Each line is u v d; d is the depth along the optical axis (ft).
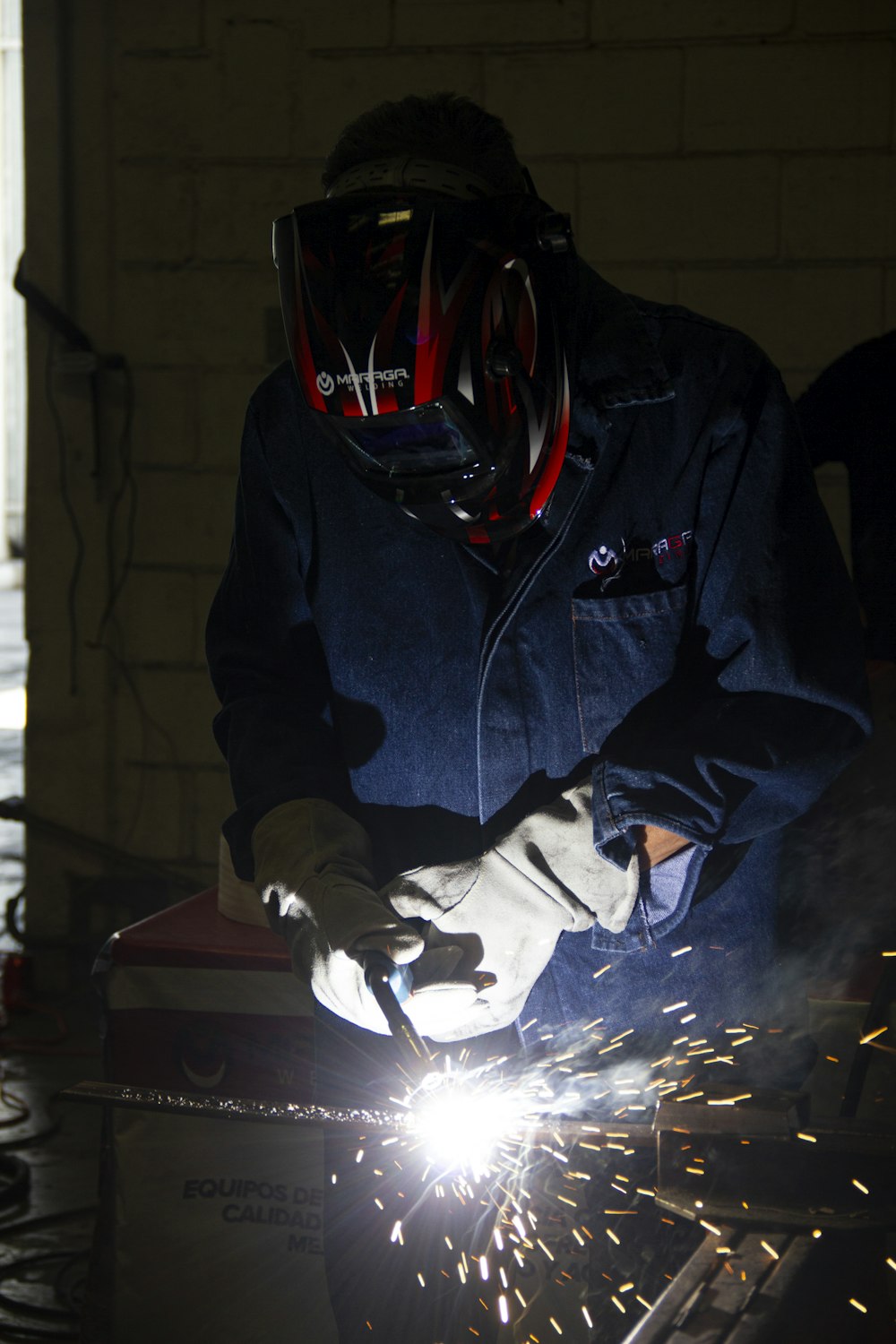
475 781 5.42
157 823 14.55
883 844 7.09
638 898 5.04
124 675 14.43
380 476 4.88
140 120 13.83
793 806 5.04
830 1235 3.90
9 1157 10.82
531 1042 5.56
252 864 5.53
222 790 14.39
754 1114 4.00
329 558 5.46
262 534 5.61
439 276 4.54
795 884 7.08
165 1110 4.28
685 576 5.25
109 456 14.26
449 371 4.53
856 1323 3.88
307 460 5.44
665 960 5.34
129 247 13.99
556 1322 5.52
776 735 4.95
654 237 13.29
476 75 13.33
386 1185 5.67
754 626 5.02
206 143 13.78
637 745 5.29
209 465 14.12
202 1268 7.45
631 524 5.17
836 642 5.09
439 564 5.28
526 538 5.20
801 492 5.17
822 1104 6.94
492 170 4.91
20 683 31.63
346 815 5.44
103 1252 7.56
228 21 13.58
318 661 5.72
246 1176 7.38
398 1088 5.67
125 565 14.33
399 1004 4.45
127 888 14.58
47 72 13.87
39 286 14.16
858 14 12.67
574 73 13.16
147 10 13.67
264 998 7.25
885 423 9.25
